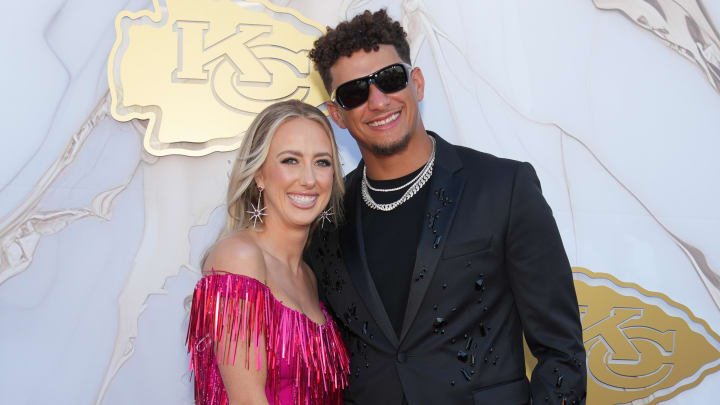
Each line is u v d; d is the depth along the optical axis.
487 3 2.21
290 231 1.57
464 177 1.62
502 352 1.52
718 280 2.21
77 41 1.96
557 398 1.43
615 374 2.16
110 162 1.96
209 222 2.00
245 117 2.04
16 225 1.88
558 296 1.51
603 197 2.21
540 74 2.21
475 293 1.52
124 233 1.95
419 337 1.50
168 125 1.99
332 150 1.61
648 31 2.26
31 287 1.88
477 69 2.19
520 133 2.19
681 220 2.22
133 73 1.98
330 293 1.65
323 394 1.49
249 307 1.39
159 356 1.93
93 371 1.89
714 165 2.24
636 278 2.20
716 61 2.27
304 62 2.08
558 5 2.24
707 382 2.19
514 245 1.53
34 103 1.92
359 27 1.62
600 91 2.23
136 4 2.00
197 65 2.02
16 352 1.85
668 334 2.19
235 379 1.37
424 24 2.17
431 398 1.46
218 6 2.04
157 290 1.95
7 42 1.91
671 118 2.25
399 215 1.63
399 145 1.60
